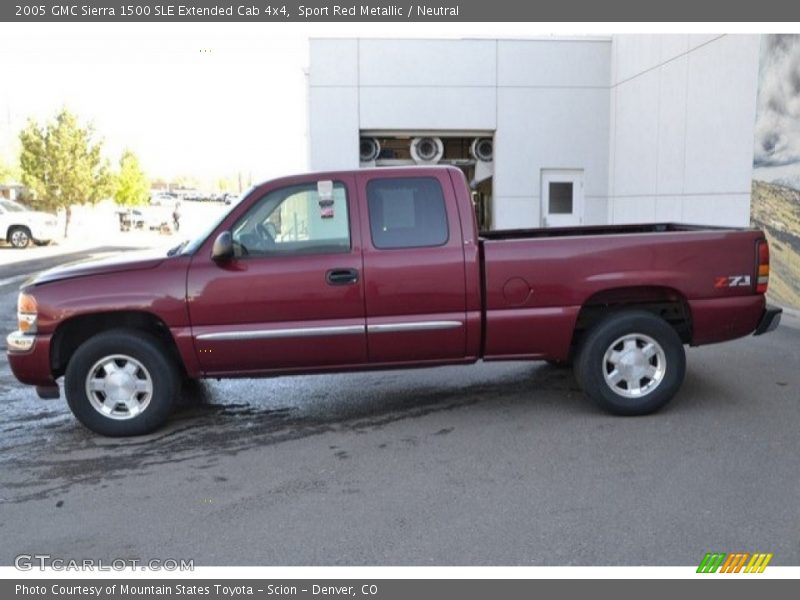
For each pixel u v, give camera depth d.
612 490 4.01
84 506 4.00
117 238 32.56
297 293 4.99
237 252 4.99
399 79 12.95
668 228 6.61
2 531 3.73
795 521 3.60
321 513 3.84
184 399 6.05
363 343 5.09
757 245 5.24
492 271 5.09
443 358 5.23
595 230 6.59
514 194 13.51
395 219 5.10
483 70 13.11
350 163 13.08
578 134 13.50
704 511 3.72
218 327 4.99
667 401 5.29
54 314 4.89
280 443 4.96
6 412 5.87
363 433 5.12
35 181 32.41
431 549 3.44
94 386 5.08
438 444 4.84
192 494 4.13
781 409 5.39
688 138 10.74
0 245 25.03
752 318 5.29
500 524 3.65
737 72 9.49
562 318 5.14
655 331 5.21
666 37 11.29
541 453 4.61
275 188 5.08
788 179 8.59
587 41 13.30
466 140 13.98
